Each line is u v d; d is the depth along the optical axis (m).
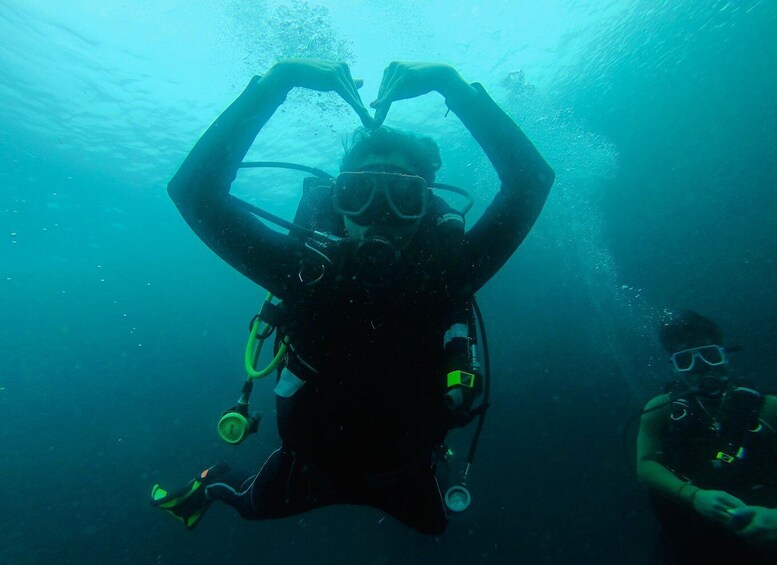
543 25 10.97
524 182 1.60
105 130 13.72
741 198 13.85
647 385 9.38
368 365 1.79
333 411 1.94
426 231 1.81
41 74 11.41
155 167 16.03
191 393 14.46
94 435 12.40
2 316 26.09
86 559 7.81
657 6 11.68
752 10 12.35
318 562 7.30
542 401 9.59
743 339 9.62
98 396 14.59
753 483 3.01
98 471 10.51
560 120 14.07
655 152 15.60
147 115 13.06
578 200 14.59
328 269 1.63
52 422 13.49
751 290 11.09
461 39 10.58
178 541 7.85
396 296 1.67
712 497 2.74
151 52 10.78
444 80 1.54
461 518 7.39
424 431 1.99
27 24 9.93
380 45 10.02
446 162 14.34
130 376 16.44
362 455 2.09
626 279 13.77
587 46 12.23
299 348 1.87
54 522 8.78
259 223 1.66
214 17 8.91
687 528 3.35
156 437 12.00
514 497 7.60
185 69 11.30
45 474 10.41
